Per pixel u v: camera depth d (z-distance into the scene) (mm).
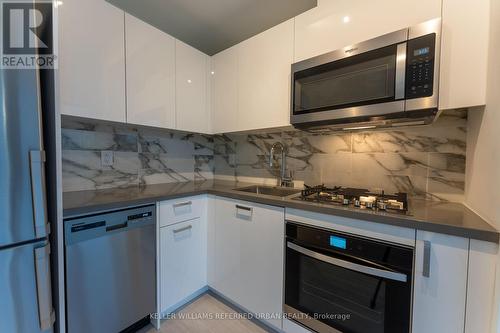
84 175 1562
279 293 1321
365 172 1527
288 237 1274
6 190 761
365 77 1132
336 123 1302
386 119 1141
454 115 1230
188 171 2271
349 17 1215
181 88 1750
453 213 994
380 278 982
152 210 1396
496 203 776
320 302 1184
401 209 1037
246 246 1484
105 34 1307
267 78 1588
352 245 1046
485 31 881
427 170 1312
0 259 760
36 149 817
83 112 1220
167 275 1488
